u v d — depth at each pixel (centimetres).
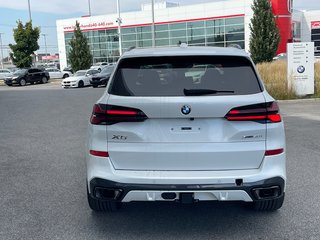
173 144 369
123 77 393
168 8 5591
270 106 374
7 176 630
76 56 4781
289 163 666
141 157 372
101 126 378
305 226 425
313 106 1422
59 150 808
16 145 863
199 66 396
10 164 704
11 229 431
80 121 1188
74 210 482
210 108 362
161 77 388
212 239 400
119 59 404
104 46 6141
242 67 396
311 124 1034
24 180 608
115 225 438
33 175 634
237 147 369
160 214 466
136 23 5816
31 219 457
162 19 5656
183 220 448
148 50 418
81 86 3206
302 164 659
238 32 5141
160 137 370
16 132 1022
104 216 462
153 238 405
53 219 456
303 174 605
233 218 450
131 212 473
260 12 3800
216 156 368
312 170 625
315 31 6312
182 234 413
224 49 418
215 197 369
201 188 363
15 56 4584
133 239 403
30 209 488
